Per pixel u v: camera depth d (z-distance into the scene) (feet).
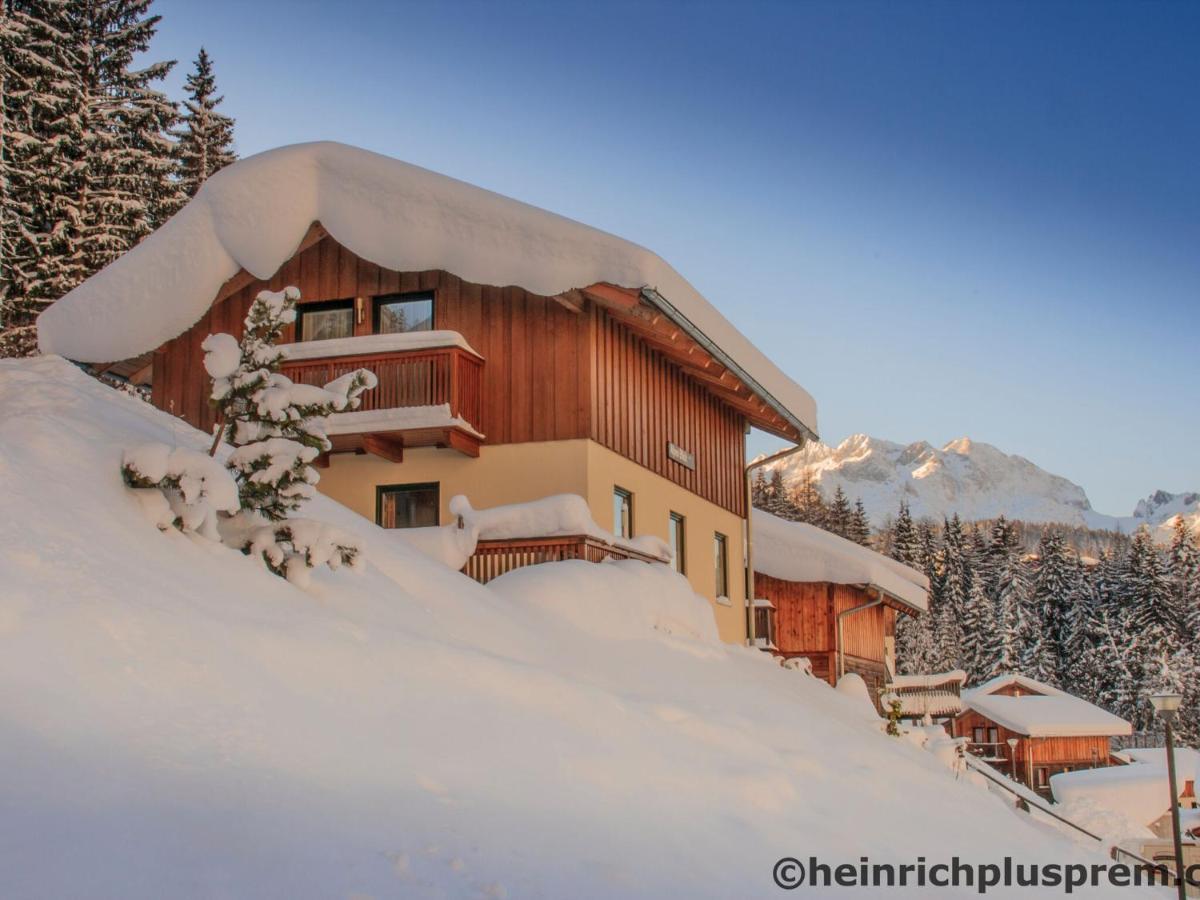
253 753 20.48
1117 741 210.38
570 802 24.14
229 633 24.29
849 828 30.99
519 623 42.06
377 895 17.26
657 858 23.08
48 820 16.24
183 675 21.85
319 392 32.14
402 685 26.18
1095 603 241.35
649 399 71.00
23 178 103.19
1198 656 229.45
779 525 102.73
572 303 61.57
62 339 67.72
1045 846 40.04
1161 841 71.87
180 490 28.48
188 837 17.06
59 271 102.63
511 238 58.90
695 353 68.03
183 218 66.33
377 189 61.82
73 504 26.20
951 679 137.80
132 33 123.44
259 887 16.40
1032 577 266.36
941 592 269.85
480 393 64.18
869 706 68.03
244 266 64.64
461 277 59.62
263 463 31.07
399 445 64.39
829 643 100.01
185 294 66.23
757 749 34.53
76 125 105.29
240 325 69.82
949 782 45.24
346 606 31.07
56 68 104.78
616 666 43.04
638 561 57.77
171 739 19.76
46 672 19.85
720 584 83.82
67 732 18.58
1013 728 148.15
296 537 30.63
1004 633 240.53
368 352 62.49
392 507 65.21
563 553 54.54
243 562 29.25
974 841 35.88
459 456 63.98
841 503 303.27
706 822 26.43
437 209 60.39
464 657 29.22
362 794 20.67
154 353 70.90
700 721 34.12
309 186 63.52
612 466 64.90
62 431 29.30
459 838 20.39
